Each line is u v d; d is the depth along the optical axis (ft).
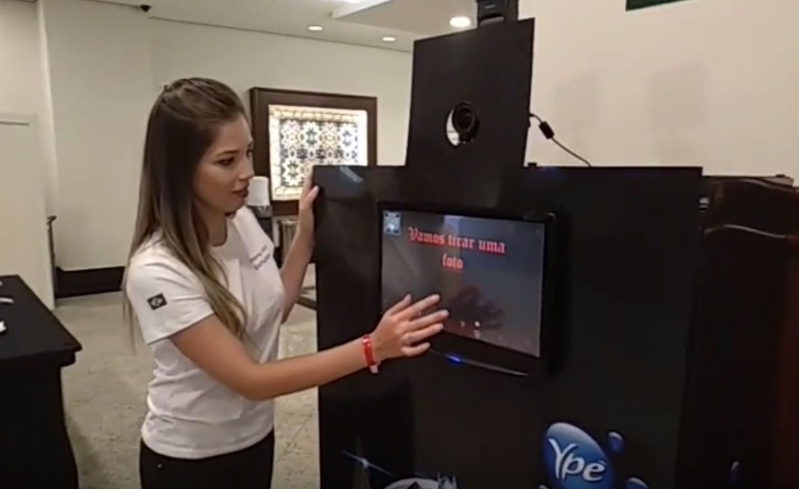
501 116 4.43
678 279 3.72
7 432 7.13
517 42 4.30
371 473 5.88
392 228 5.20
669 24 5.79
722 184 3.68
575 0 6.50
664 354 3.82
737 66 5.37
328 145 27.45
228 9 21.33
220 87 4.56
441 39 4.78
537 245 4.28
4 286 10.96
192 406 4.70
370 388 5.78
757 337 4.21
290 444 10.37
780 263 4.27
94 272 21.54
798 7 5.00
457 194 4.77
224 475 4.89
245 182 4.58
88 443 10.34
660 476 3.90
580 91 6.52
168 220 4.43
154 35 22.94
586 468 4.26
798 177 5.08
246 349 4.71
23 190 17.38
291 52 26.14
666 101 5.86
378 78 28.76
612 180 3.94
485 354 4.71
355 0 19.01
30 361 7.11
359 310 5.61
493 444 4.83
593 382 4.17
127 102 21.50
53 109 20.29
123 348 15.37
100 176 21.33
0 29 20.49
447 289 4.88
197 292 4.34
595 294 4.09
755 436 4.38
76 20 20.30
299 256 5.95
